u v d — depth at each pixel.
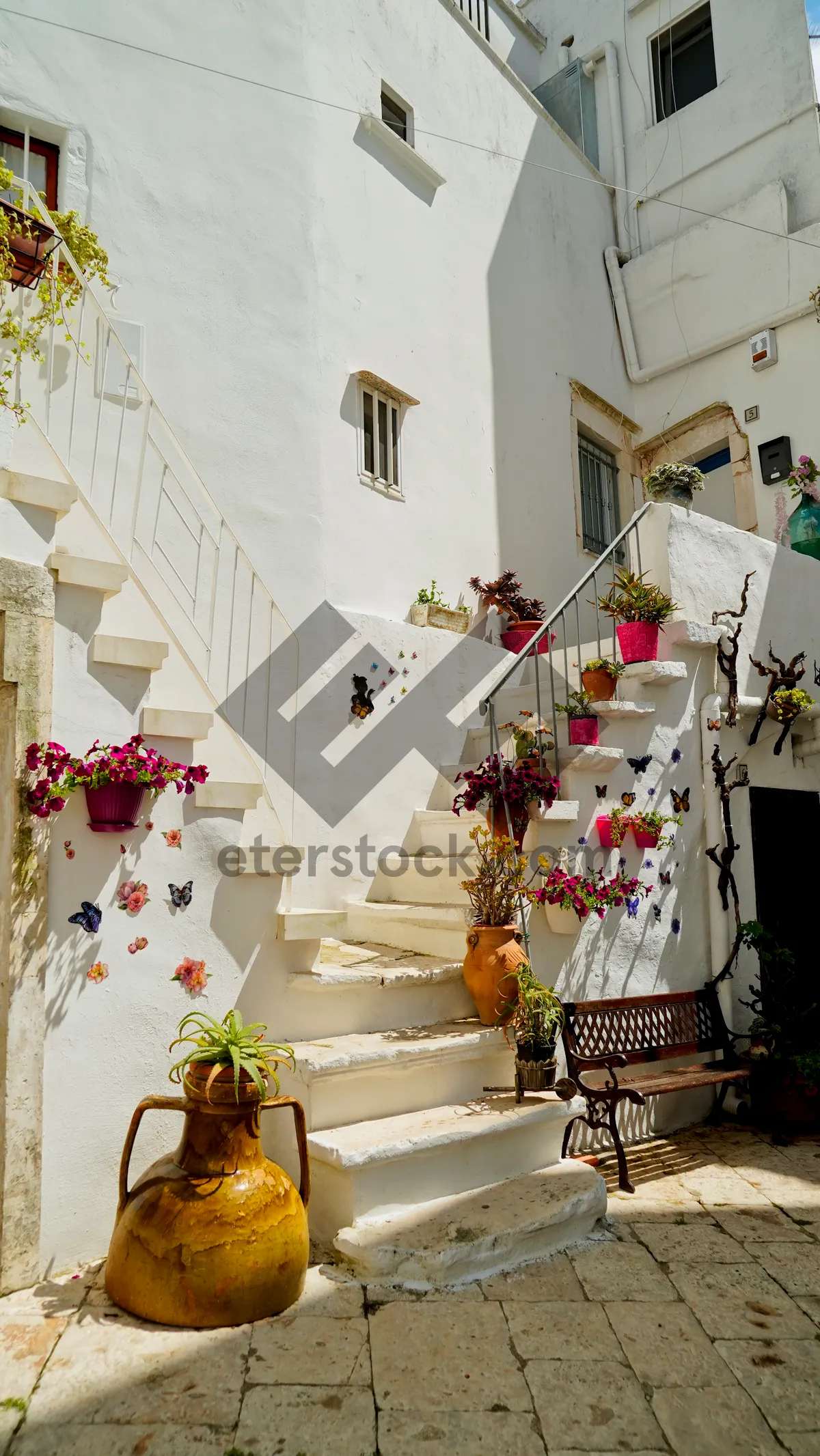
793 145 7.91
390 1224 3.16
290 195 5.56
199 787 3.49
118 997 3.20
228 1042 2.95
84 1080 3.08
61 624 3.20
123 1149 3.03
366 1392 2.38
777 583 6.16
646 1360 2.56
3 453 3.16
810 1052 4.92
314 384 5.52
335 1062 3.40
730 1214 3.68
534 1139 3.77
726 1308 2.87
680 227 8.69
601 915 4.47
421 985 4.05
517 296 7.60
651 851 4.98
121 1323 2.68
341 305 5.84
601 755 4.46
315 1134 3.33
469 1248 3.02
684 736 5.24
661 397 8.85
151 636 4.00
